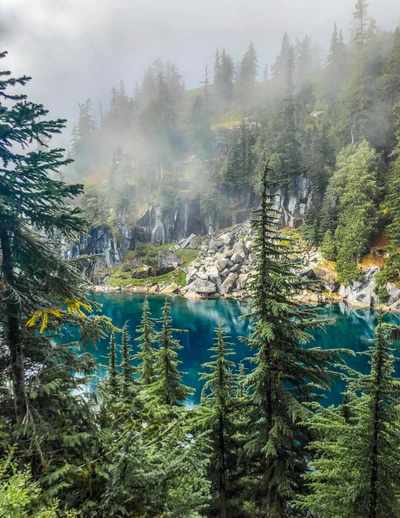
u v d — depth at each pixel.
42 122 6.68
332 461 8.78
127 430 6.09
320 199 89.69
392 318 56.25
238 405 12.67
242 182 108.94
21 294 6.64
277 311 11.23
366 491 7.93
